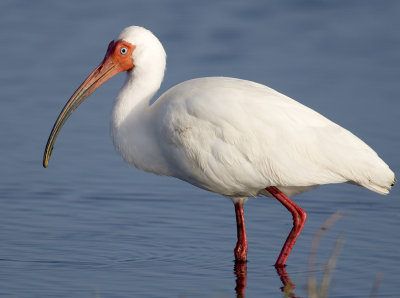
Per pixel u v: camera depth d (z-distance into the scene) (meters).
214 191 13.38
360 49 27.16
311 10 31.06
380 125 20.42
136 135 13.22
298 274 12.68
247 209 15.88
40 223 14.83
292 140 12.47
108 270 12.77
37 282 12.20
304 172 12.55
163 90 22.48
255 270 12.91
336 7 31.31
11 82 23.97
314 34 28.62
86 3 31.67
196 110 12.58
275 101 12.65
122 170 18.08
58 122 13.99
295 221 12.98
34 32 28.62
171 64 25.23
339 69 25.19
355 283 12.21
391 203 16.11
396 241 14.02
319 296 10.70
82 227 14.68
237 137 12.52
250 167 12.61
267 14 30.56
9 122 20.81
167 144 12.87
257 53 26.58
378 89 23.31
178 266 13.02
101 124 20.97
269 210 15.83
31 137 19.86
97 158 18.75
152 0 32.09
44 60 25.95
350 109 21.61
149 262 13.16
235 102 12.58
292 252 13.72
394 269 12.76
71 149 19.25
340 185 17.30
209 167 12.69
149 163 13.32
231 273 12.76
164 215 15.41
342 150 12.48
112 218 15.20
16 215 15.22
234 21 29.75
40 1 31.84
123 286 12.11
